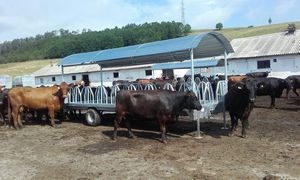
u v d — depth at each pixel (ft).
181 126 46.73
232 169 27.55
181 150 33.94
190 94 38.06
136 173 27.73
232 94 38.24
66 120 56.80
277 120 49.49
